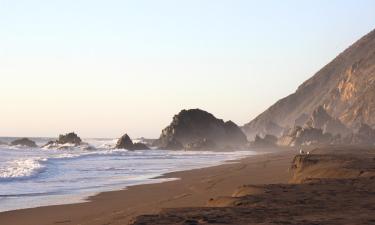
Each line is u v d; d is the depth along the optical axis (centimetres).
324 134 14625
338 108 19900
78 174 4572
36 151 10112
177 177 4247
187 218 1466
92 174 4600
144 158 7938
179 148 13000
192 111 15225
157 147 13175
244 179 3709
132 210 2320
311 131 14650
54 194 3064
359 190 2014
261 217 1462
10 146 12519
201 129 14888
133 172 4875
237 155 9175
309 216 1460
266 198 1844
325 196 1866
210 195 2828
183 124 14600
